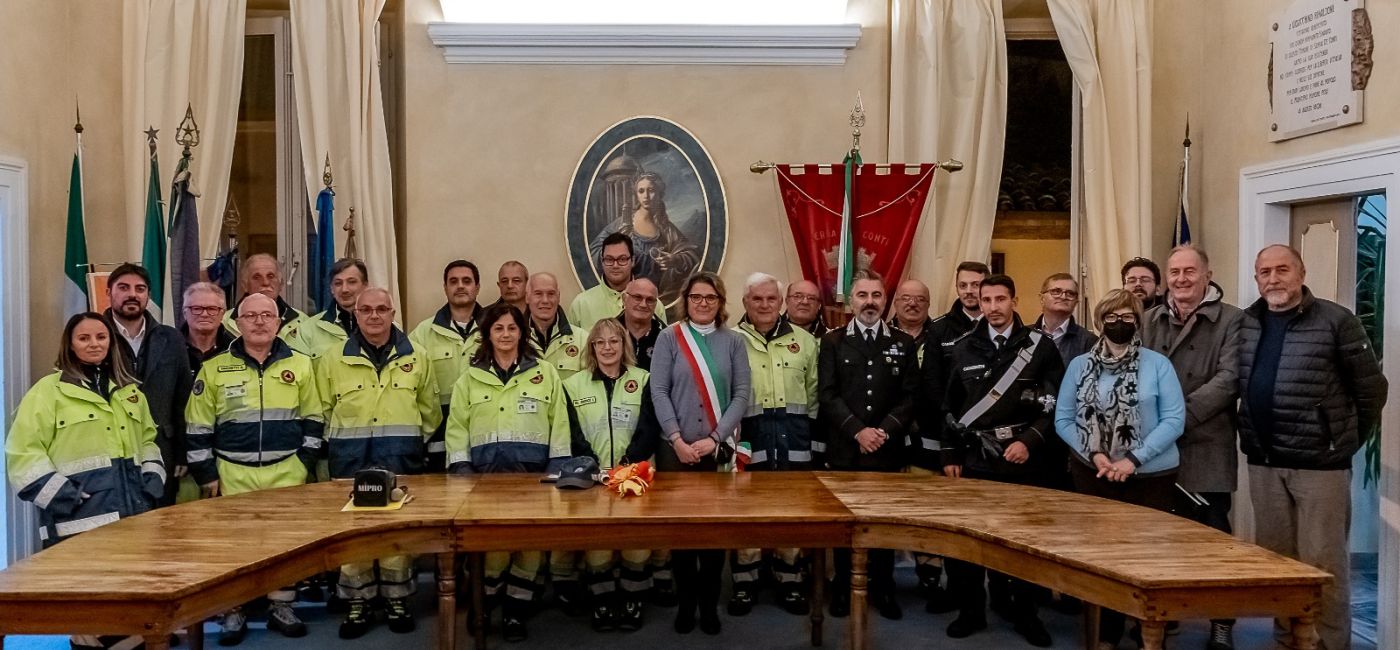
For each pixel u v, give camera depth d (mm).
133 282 4000
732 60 5496
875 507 3402
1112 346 3711
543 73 5473
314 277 5293
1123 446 3633
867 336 4352
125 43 5211
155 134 4914
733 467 4148
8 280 4652
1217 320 4012
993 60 5488
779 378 4402
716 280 4109
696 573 4152
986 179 5492
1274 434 3852
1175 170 5629
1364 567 5031
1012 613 4184
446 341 4684
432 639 4055
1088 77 5426
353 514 3281
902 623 4234
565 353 4609
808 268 5355
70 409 3635
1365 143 4207
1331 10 4398
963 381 4137
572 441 4172
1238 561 2758
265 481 4031
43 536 3672
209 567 2664
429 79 5445
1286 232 4934
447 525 3236
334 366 4203
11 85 4684
